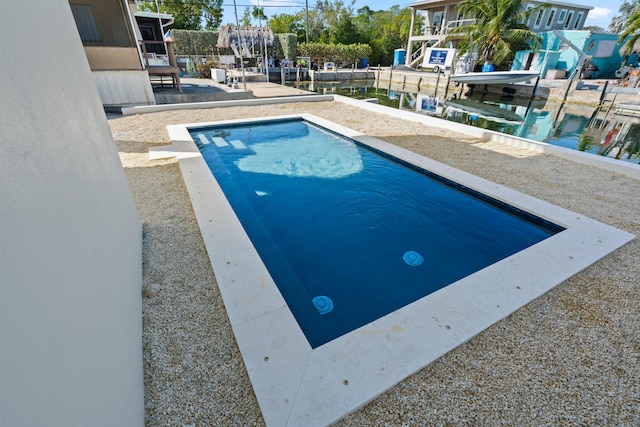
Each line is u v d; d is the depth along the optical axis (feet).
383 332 5.89
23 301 2.35
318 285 8.71
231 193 13.64
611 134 30.30
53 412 2.42
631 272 7.83
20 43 3.36
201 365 5.32
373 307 8.00
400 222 11.70
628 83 49.08
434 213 12.26
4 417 1.86
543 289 7.09
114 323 4.41
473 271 9.29
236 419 4.54
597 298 6.97
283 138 20.79
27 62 3.46
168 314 6.33
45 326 2.58
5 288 2.16
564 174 14.19
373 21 134.82
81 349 3.13
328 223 11.62
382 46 103.86
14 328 2.17
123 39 25.03
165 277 7.36
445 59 66.13
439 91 61.41
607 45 60.39
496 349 5.70
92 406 3.07
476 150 17.48
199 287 7.07
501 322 6.28
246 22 119.14
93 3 23.39
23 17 3.56
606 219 10.46
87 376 3.11
